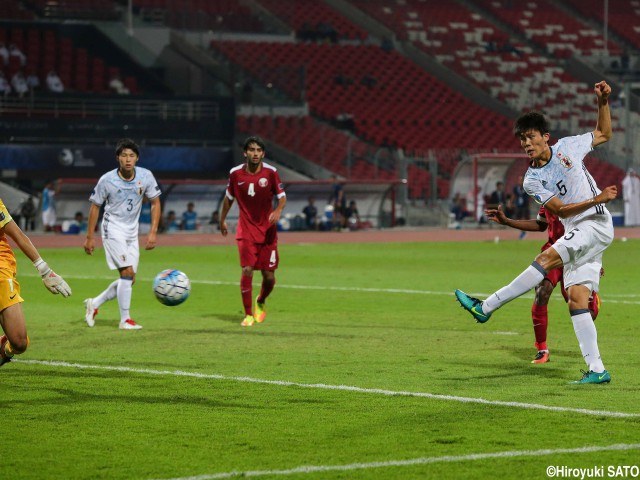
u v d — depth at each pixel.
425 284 49.03
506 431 18.62
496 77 140.38
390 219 107.44
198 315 37.38
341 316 36.81
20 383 23.47
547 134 23.12
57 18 120.31
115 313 38.06
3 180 100.25
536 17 156.12
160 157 101.12
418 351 28.42
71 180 93.38
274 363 26.38
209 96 104.75
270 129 116.50
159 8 129.38
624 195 109.88
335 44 135.62
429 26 147.75
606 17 148.12
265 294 35.00
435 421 19.44
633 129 126.31
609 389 22.52
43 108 102.06
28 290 47.03
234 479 15.66
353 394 22.05
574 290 23.42
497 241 86.38
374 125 124.25
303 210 102.44
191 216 98.56
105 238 33.59
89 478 15.81
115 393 22.27
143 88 115.69
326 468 16.25
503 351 28.38
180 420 19.62
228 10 135.38
